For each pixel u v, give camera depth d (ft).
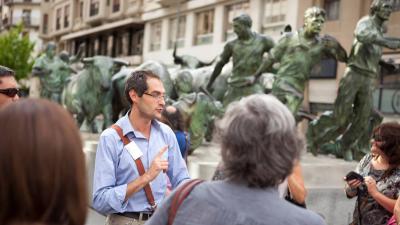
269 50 25.48
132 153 9.18
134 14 103.30
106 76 29.32
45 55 43.70
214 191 5.65
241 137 5.56
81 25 129.29
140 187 8.73
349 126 23.86
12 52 118.93
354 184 11.18
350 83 22.90
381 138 11.30
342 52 23.13
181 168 9.89
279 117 5.64
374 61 22.77
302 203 9.57
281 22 65.67
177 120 13.99
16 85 11.26
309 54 22.59
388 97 52.70
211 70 30.12
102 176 8.99
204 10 81.25
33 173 4.07
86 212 4.43
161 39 94.63
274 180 5.60
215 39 77.77
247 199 5.50
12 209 4.09
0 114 4.23
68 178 4.21
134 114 9.50
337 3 59.52
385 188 11.27
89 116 30.63
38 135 4.12
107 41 120.57
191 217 5.55
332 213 18.85
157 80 9.47
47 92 43.34
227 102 25.80
